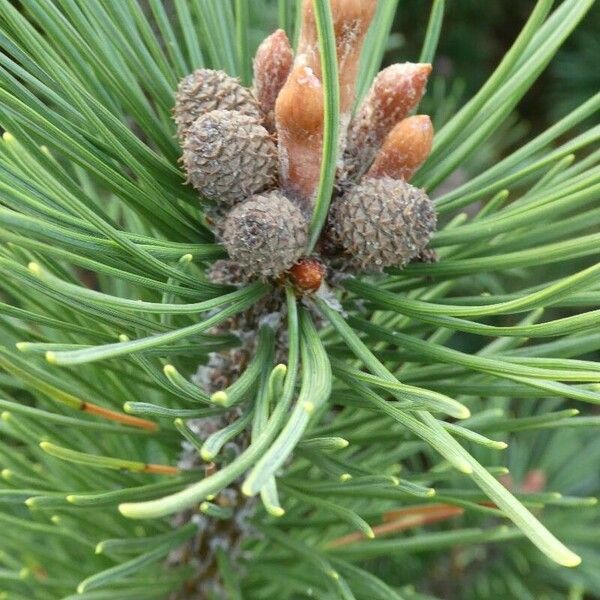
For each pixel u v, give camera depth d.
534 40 0.17
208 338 0.16
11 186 0.14
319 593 0.19
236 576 0.20
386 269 0.16
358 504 0.23
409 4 0.45
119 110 0.16
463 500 0.17
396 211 0.15
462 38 0.46
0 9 0.14
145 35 0.16
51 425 0.19
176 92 0.17
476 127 0.17
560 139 0.45
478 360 0.14
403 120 0.15
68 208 0.14
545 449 0.32
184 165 0.15
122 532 0.20
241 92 0.15
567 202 0.15
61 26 0.15
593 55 0.43
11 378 0.18
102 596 0.19
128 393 0.19
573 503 0.17
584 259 0.37
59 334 0.19
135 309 0.13
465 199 0.17
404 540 0.20
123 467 0.16
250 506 0.19
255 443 0.12
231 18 0.18
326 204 0.14
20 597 0.21
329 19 0.12
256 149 0.15
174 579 0.20
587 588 0.29
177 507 0.10
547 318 0.38
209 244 0.15
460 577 0.30
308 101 0.14
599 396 0.13
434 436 0.13
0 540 0.21
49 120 0.14
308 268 0.15
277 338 0.17
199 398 0.13
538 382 0.13
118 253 0.14
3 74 0.14
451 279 0.17
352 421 0.19
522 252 0.15
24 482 0.18
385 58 0.46
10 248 0.16
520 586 0.29
